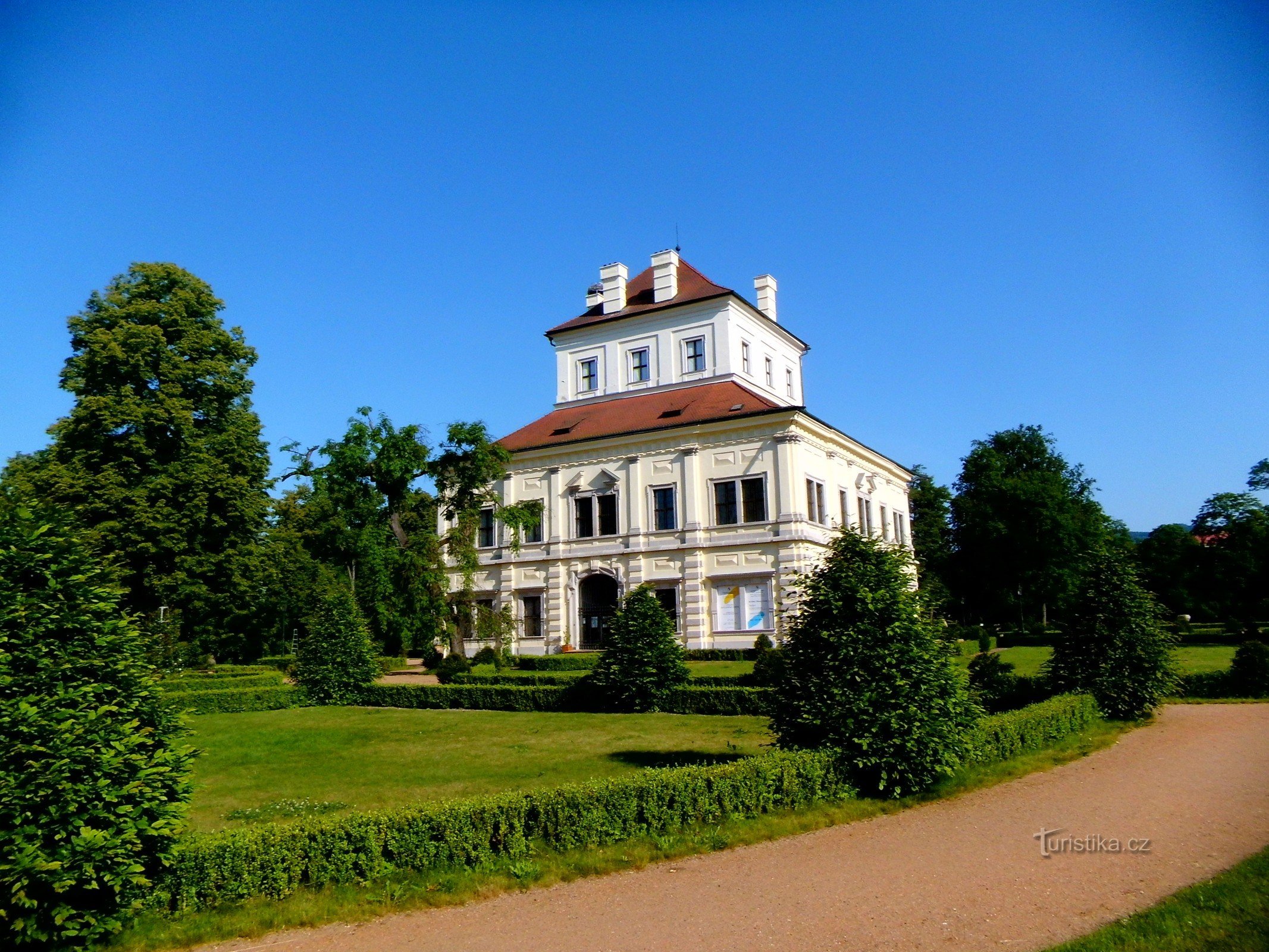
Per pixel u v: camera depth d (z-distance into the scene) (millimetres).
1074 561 66562
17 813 8516
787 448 46188
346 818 10914
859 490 55062
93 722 9234
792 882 10383
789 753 14117
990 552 69188
